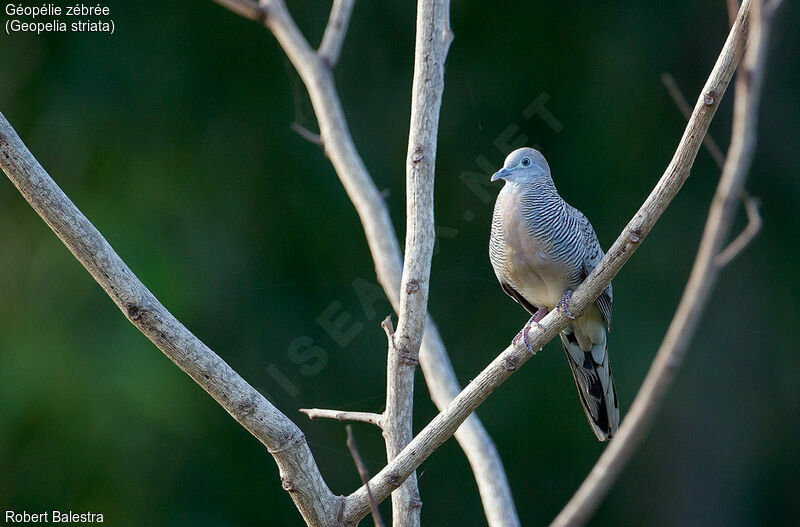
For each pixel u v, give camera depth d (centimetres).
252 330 1280
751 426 1488
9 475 1172
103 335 1182
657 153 1379
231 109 1280
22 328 1176
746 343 1484
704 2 1392
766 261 1462
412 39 1325
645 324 1402
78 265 1194
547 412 1388
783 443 1477
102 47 1217
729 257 593
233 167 1276
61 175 1191
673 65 1394
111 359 1173
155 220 1211
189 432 1212
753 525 1481
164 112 1244
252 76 1287
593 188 1361
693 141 446
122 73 1228
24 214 1208
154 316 430
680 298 1411
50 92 1205
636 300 1412
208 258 1241
